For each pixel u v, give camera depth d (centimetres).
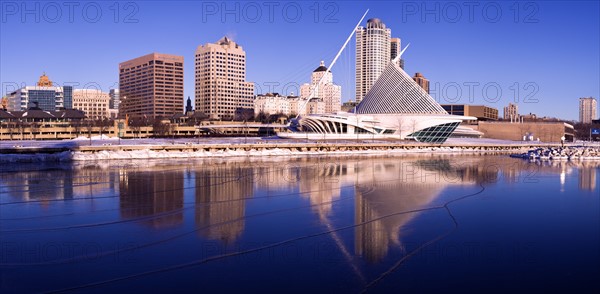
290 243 2438
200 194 3956
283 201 3659
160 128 18162
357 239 2533
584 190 4434
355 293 1805
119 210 3256
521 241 2527
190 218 3011
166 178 5022
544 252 2325
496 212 3297
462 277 1977
